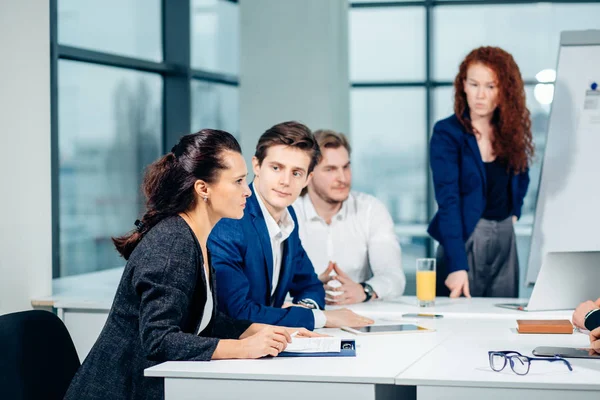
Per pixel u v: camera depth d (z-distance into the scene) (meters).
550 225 3.05
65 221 4.67
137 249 1.76
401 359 1.73
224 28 5.93
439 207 3.18
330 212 2.92
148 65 4.95
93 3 4.55
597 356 1.72
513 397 1.51
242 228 2.17
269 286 2.26
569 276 2.30
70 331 2.70
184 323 1.79
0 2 2.51
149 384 1.72
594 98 3.03
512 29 7.28
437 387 1.53
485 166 3.17
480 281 3.23
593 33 3.04
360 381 1.56
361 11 7.50
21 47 2.60
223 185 1.80
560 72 3.06
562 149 3.05
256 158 2.20
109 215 5.01
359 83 7.52
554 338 2.01
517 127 3.10
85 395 1.71
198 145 1.80
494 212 3.20
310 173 2.21
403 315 2.40
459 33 7.38
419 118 7.46
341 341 1.89
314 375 1.57
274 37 5.77
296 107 5.77
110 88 4.80
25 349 1.81
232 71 6.06
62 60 4.17
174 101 5.32
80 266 4.88
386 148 7.51
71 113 4.50
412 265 7.18
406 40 7.45
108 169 4.89
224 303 2.11
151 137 5.23
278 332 1.77
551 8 7.20
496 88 3.06
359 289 2.64
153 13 5.17
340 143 2.84
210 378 1.61
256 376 1.59
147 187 1.82
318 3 5.70
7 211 2.55
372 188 7.57
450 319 2.34
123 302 1.76
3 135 2.53
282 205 2.18
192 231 1.79
